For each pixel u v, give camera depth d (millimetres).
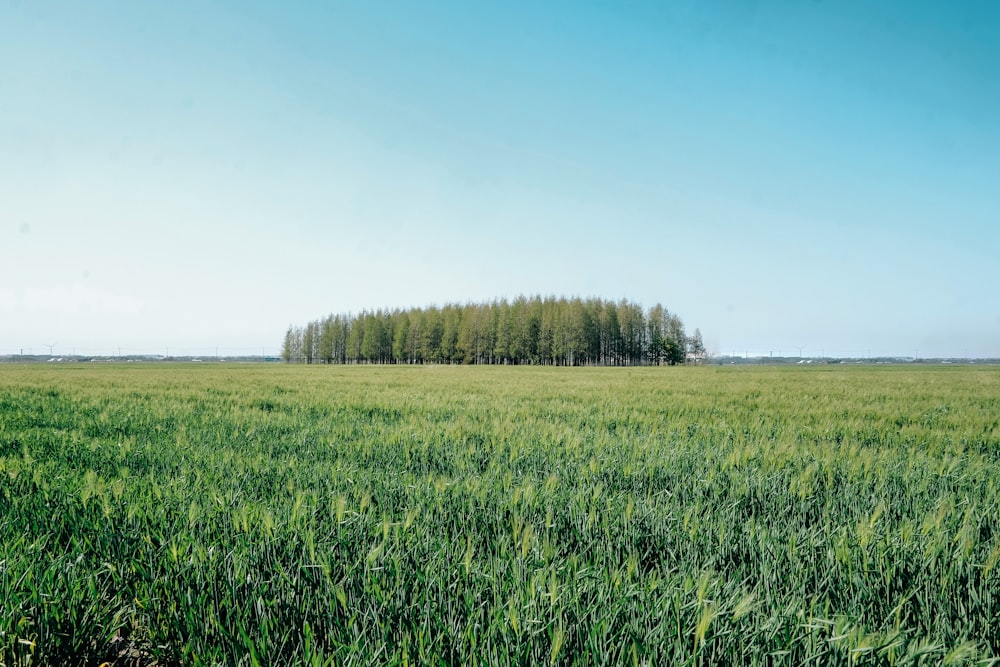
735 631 2121
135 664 2451
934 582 2689
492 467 5371
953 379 32969
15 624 2299
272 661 2176
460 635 2205
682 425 9445
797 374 42469
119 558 2959
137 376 32656
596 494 4090
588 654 2047
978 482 4902
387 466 5645
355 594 2561
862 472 5219
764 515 3891
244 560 2750
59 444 6820
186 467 5289
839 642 2027
